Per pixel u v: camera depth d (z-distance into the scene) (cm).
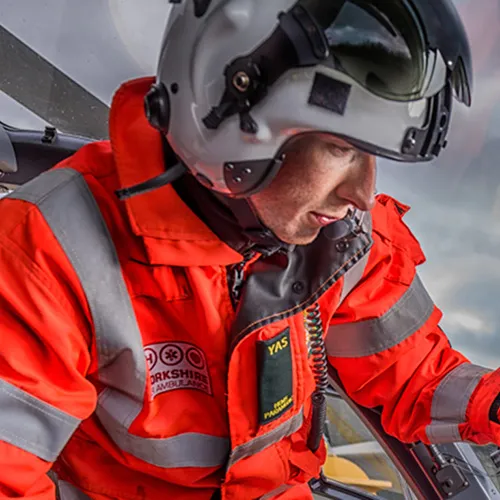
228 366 102
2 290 90
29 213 92
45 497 96
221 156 84
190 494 119
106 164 102
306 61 76
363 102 76
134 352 98
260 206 88
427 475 144
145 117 97
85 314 95
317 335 117
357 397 141
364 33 75
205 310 100
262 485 123
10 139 167
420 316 131
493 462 161
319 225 89
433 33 77
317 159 81
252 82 78
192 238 96
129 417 105
